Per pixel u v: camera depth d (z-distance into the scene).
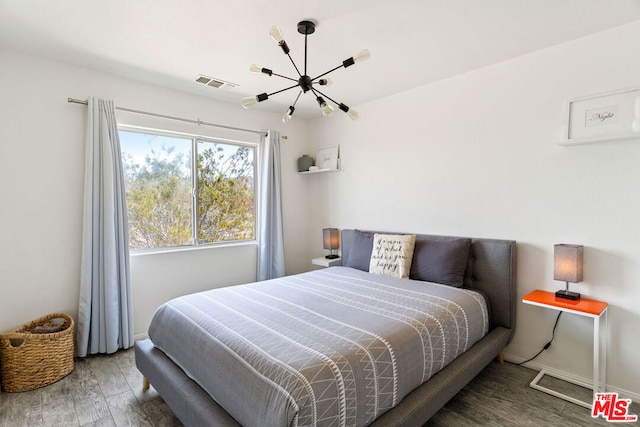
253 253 4.00
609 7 1.92
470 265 2.79
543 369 2.50
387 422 1.53
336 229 4.06
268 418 1.28
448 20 2.05
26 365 2.27
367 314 2.01
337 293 2.46
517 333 2.64
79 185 2.79
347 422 1.39
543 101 2.46
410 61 2.64
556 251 2.28
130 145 3.13
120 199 2.90
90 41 2.33
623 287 2.16
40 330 2.46
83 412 2.04
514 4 1.89
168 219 3.38
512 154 2.63
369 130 3.71
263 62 2.66
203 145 3.60
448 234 3.06
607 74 2.18
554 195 2.43
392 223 3.52
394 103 3.45
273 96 3.50
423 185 3.23
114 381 2.40
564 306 2.12
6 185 2.49
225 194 3.80
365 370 1.50
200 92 3.38
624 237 2.15
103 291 2.80
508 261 2.58
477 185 2.85
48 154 2.65
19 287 2.55
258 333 1.73
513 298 2.59
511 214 2.66
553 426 1.89
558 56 2.38
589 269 2.29
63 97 2.70
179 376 1.88
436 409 1.76
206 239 3.65
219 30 2.17
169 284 3.34
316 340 1.64
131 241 3.15
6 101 2.47
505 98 2.66
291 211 4.32
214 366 1.62
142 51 2.48
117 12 1.96
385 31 2.18
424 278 2.85
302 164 4.28
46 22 2.08
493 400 2.14
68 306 2.75
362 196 3.82
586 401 2.12
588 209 2.28
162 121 3.23
